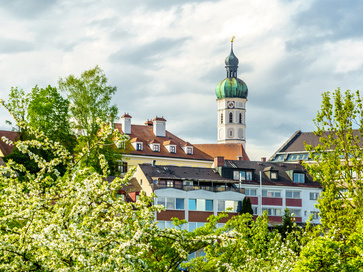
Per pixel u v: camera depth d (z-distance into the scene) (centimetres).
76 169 2327
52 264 2017
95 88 8800
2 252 2034
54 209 2119
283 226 6975
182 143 13238
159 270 2977
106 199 2100
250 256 3509
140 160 12319
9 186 2195
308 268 2616
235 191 9225
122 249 1961
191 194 8881
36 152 7606
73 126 8738
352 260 2755
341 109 3972
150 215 2189
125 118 12925
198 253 5538
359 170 3912
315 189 10306
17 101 8706
